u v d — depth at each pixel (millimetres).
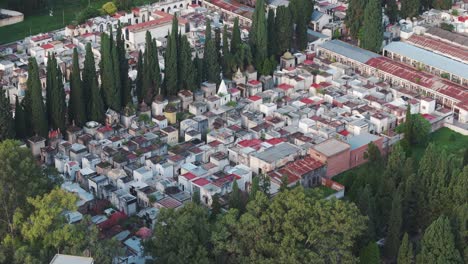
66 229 195625
